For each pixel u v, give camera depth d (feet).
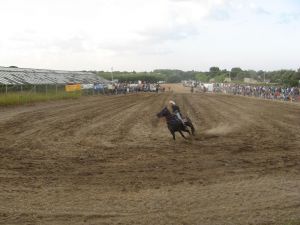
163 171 48.26
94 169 49.44
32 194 39.37
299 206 35.45
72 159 55.06
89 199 37.83
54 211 34.53
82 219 32.68
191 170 48.65
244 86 277.85
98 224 31.58
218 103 167.53
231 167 49.96
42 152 59.88
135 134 77.20
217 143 66.49
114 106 152.46
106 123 95.20
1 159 54.75
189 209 34.96
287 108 138.41
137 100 194.29
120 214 33.81
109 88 283.59
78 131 81.66
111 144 66.59
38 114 118.21
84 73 359.05
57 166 50.96
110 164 52.06
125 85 319.68
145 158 55.52
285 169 48.75
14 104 154.61
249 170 48.39
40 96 183.52
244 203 36.37
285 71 346.13
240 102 174.91
